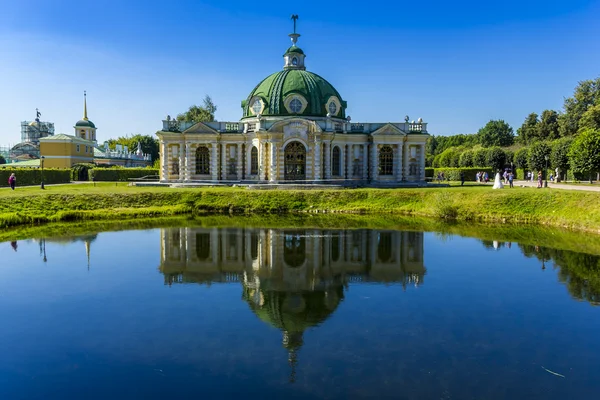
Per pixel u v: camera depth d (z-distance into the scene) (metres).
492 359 15.70
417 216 49.62
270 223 44.41
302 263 28.81
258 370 14.98
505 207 47.06
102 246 33.62
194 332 17.97
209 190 57.50
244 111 79.81
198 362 15.52
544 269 27.27
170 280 25.03
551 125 128.25
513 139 163.00
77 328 18.36
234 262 29.08
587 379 14.37
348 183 68.31
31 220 44.34
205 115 115.31
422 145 71.88
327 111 71.62
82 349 16.50
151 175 99.62
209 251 32.06
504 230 40.56
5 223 42.31
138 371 14.95
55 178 86.00
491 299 21.88
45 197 49.69
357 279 25.38
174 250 32.31
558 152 86.31
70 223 44.44
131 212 49.44
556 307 20.72
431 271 26.95
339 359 15.72
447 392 13.62
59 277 25.55
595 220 39.94
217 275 26.12
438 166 148.62
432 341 17.09
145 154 180.88
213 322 19.00
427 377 14.48
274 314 19.91
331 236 37.56
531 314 19.84
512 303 21.28
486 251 32.12
